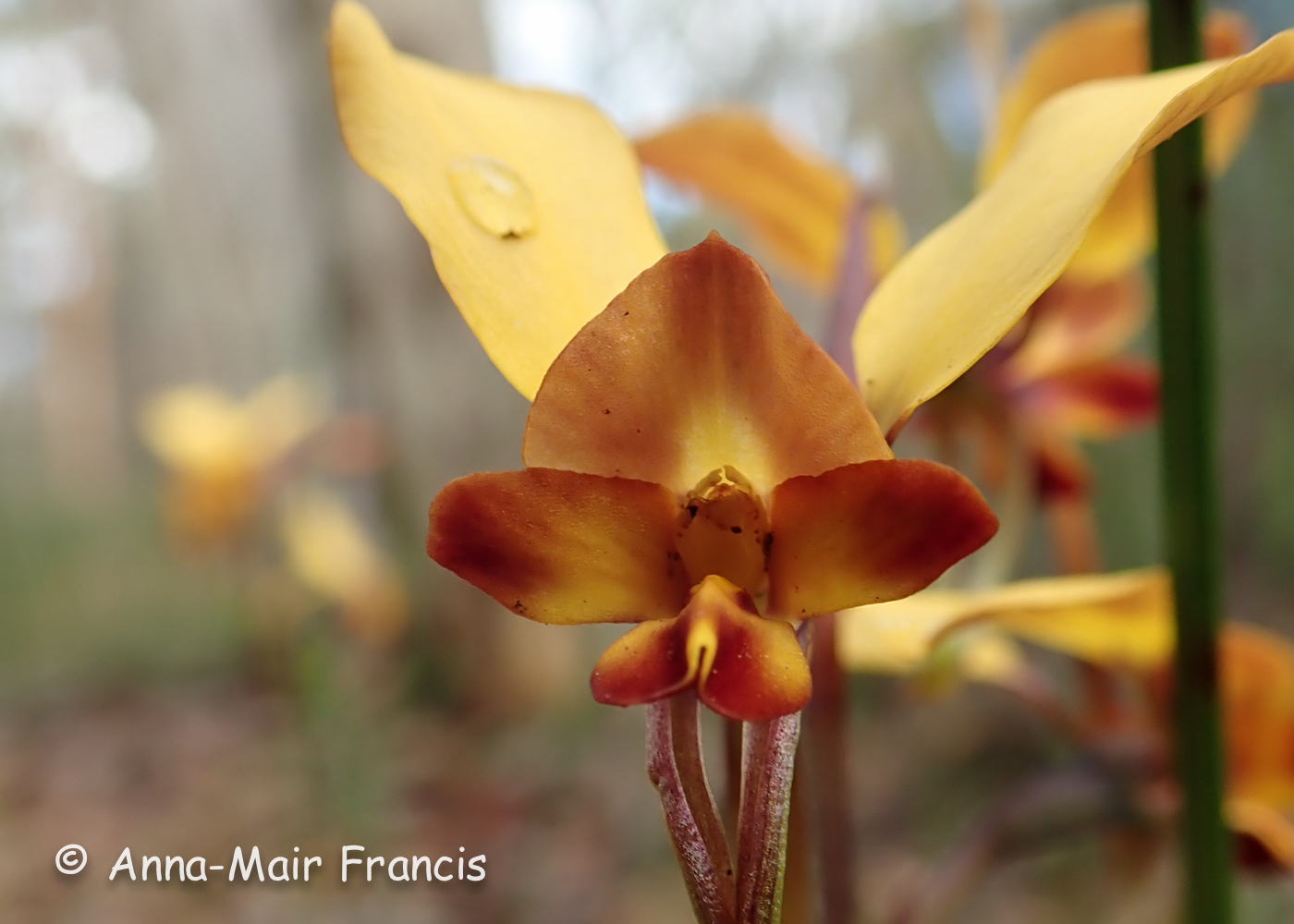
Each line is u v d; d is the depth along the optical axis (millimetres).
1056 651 252
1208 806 62
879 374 51
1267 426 324
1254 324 328
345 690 208
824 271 81
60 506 805
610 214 53
